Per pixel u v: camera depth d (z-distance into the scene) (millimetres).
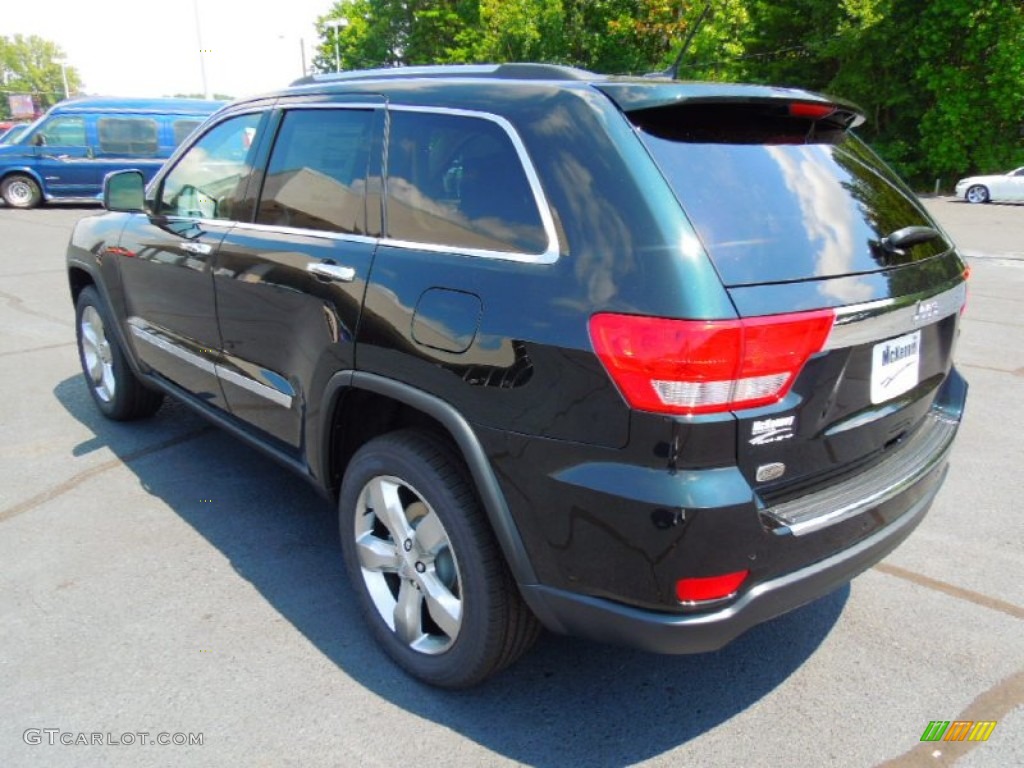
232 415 3688
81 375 6148
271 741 2451
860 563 2340
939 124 27000
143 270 4105
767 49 31375
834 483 2301
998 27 25297
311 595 3234
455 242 2461
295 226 3117
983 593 3268
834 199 2418
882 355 2342
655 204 2057
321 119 3115
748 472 2043
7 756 2361
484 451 2295
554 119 2295
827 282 2156
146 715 2545
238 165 3525
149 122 19016
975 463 4543
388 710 2600
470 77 2705
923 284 2463
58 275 10406
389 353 2547
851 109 2662
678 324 1933
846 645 2949
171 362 4082
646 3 25641
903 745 2459
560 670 2824
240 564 3455
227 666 2789
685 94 2268
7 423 5082
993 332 7527
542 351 2133
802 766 2377
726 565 2023
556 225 2199
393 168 2729
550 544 2203
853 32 27188
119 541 3627
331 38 40344
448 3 33469
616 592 2119
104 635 2943
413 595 2715
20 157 18562
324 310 2814
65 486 4180
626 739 2488
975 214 20078
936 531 3770
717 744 2469
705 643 2102
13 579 3299
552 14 26156
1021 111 25625
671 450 1967
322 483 3076
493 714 2594
